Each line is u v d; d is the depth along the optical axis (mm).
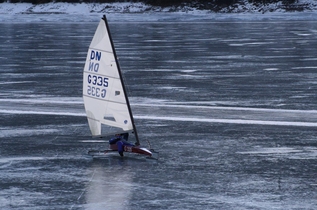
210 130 48219
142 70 89500
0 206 30531
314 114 54250
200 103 60656
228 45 130500
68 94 67375
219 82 76062
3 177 35719
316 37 148000
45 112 56562
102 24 39438
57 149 42656
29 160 39719
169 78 80312
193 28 189875
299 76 81125
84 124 51125
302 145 43062
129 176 35656
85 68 40375
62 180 35031
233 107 58125
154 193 32406
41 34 173500
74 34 170875
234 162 38625
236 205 30328
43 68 93375
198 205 30359
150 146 43094
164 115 54344
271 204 30438
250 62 98812
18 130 49000
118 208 30047
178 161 38938
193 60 102812
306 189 32906
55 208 30188
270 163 38344
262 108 57469
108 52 39375
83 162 39031
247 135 46344
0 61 104625
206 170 36812
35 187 33719
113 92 39594
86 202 31062
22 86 73875
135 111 56375
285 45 128250
